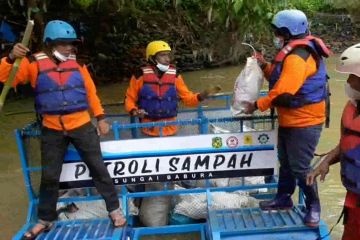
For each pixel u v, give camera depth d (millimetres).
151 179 4293
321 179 3244
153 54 4711
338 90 10703
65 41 3914
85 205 4684
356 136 2902
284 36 3805
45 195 4074
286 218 4082
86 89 4109
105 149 4219
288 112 3805
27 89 10930
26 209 5348
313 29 20406
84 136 4008
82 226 4234
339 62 2990
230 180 4723
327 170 3225
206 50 14070
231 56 14164
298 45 3697
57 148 4004
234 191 4688
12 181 6152
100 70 12906
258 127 4543
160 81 4707
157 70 4746
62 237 4035
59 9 11352
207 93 4840
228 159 4273
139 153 4242
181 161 4266
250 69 4039
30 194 4336
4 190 5871
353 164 2930
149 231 4465
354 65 2863
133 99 4824
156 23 15078
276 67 3820
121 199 4566
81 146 4023
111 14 12180
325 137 7285
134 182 4293
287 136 3865
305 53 3676
